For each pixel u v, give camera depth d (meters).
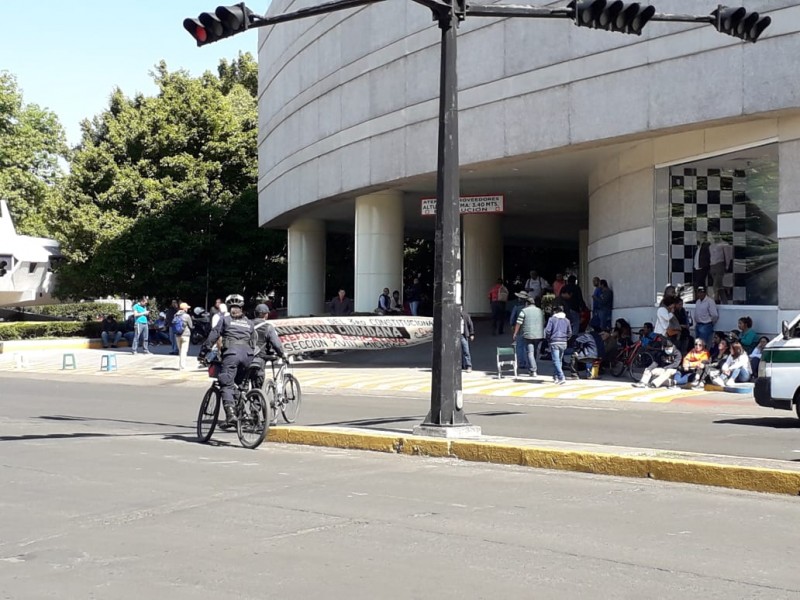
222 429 12.99
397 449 11.78
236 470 10.54
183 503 8.65
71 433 14.12
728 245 21.69
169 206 45.28
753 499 8.77
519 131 23.50
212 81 56.38
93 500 8.81
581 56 22.09
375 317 26.09
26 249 41.38
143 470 10.55
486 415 15.84
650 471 9.82
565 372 23.72
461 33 24.98
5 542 7.23
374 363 28.39
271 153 38.62
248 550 6.91
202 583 6.07
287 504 8.59
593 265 27.95
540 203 35.44
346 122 30.28
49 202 45.69
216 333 12.64
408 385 21.94
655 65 20.75
